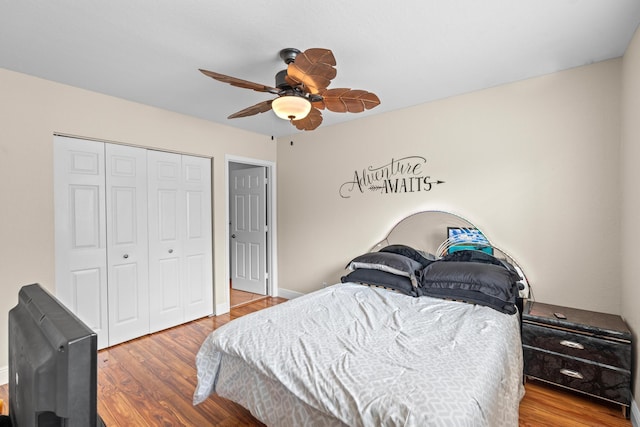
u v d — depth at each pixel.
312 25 1.77
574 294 2.38
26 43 1.95
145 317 3.16
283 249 4.36
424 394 1.18
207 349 1.88
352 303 2.36
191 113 3.34
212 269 3.76
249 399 1.65
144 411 1.97
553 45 2.01
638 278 1.80
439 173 2.98
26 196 2.41
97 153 2.81
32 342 0.53
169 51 2.05
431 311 2.15
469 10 1.64
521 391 1.94
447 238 2.92
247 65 2.24
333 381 1.33
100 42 1.94
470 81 2.56
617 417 1.89
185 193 3.48
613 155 2.22
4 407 2.12
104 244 2.87
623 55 2.12
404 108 3.19
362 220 3.54
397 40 1.93
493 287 2.24
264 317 2.05
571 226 2.38
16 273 2.37
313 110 2.18
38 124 2.46
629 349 1.87
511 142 2.61
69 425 0.44
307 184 4.05
